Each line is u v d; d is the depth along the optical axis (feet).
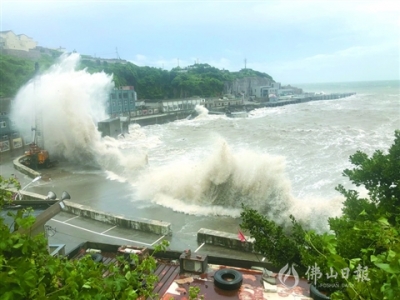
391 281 11.53
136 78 385.50
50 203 35.14
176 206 74.08
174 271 31.04
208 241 52.49
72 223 62.13
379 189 27.63
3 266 12.75
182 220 66.85
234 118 285.43
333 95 510.99
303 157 118.83
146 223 58.13
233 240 50.19
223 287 27.43
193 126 240.94
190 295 19.29
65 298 12.96
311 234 23.41
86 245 37.40
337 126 205.67
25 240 14.60
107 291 14.76
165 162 120.57
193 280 29.19
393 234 16.33
